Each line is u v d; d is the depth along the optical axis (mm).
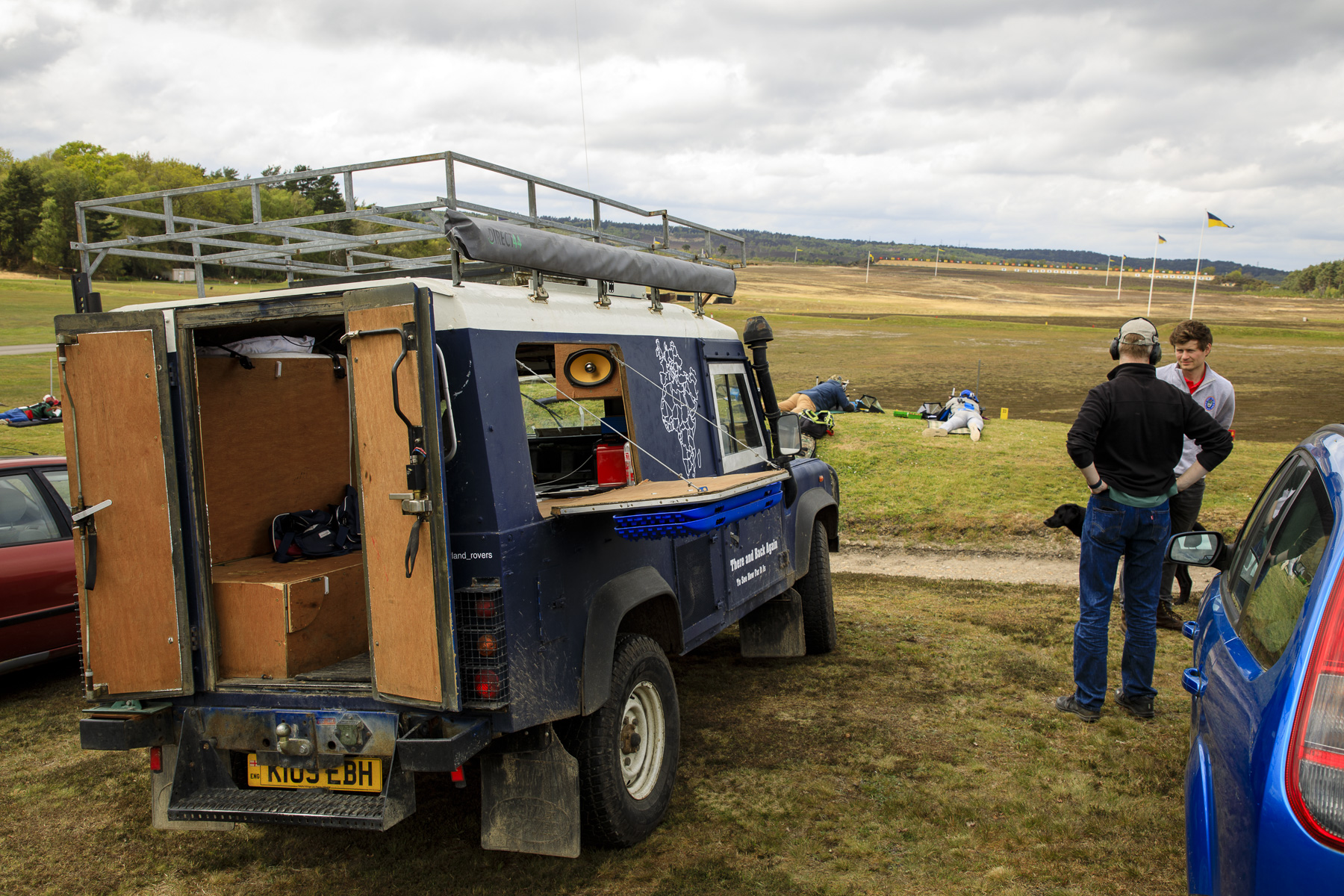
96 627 3438
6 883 3578
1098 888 3305
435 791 4406
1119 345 4801
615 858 3643
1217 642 3039
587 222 4699
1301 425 21906
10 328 47250
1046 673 5746
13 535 5809
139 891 3512
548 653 3311
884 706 5262
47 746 5035
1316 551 2432
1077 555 9672
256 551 4156
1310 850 1909
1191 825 2525
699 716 5191
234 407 4086
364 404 3021
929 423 16406
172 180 130750
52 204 101812
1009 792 4094
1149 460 4672
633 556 3979
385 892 3441
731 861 3574
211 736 3424
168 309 3373
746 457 5520
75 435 3416
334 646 3678
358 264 5738
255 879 3588
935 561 9766
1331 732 1972
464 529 3107
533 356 4285
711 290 5285
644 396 4305
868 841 3699
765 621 6023
